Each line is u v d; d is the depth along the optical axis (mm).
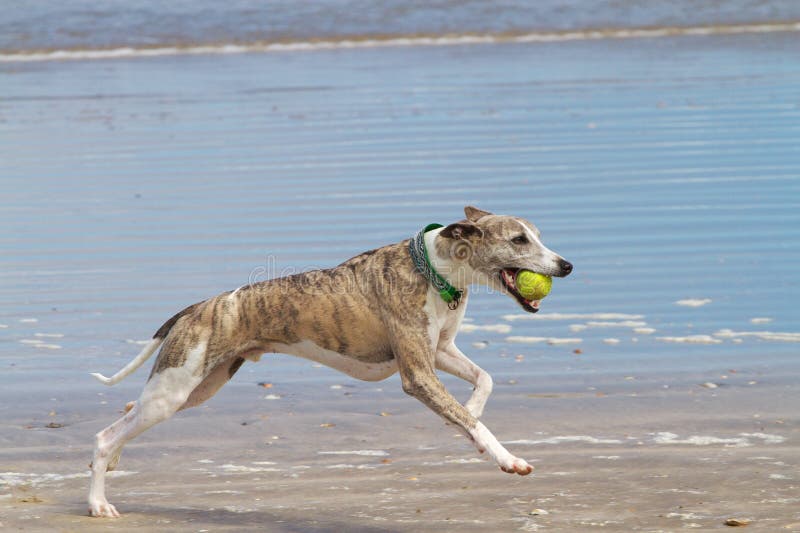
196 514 7992
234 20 39594
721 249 15359
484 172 19688
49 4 41469
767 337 12133
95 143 22594
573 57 32781
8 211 18000
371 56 33750
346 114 24875
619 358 11648
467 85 28172
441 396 7977
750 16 40094
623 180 19031
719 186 18531
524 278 8156
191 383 8188
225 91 28062
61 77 30719
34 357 11961
